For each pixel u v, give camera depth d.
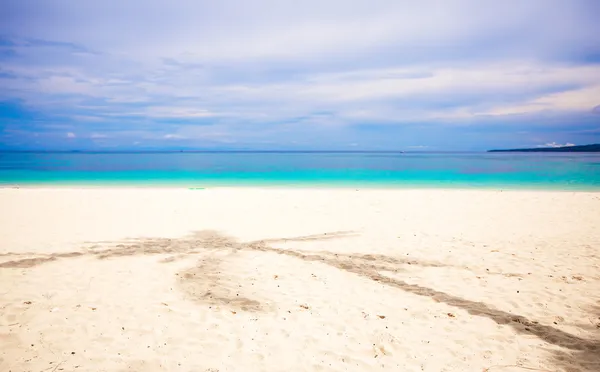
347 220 11.72
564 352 4.32
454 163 54.69
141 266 7.01
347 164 54.09
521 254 8.06
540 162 55.34
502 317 5.15
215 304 5.38
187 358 4.03
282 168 42.91
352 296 5.81
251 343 4.37
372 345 4.41
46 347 4.11
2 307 5.01
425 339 4.57
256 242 9.00
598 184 22.59
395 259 7.73
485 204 14.52
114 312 5.02
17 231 9.65
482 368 4.02
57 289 5.74
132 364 3.88
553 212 12.83
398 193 17.61
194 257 7.69
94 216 11.97
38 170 35.59
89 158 75.94
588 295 5.87
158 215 12.34
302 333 4.63
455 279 6.59
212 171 36.59
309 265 7.29
